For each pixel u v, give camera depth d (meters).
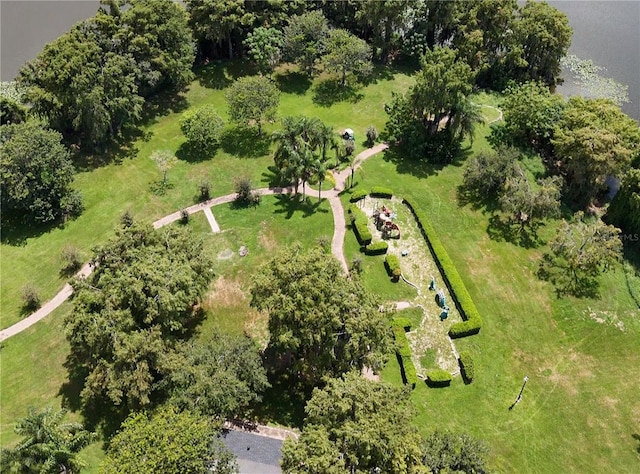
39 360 58.03
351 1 106.88
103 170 80.69
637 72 109.25
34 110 79.44
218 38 98.12
